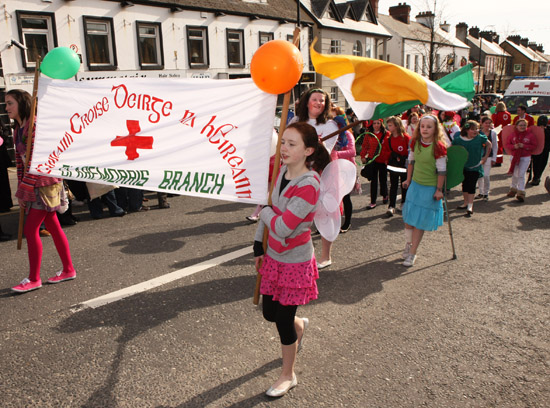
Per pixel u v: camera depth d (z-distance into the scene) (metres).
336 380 2.81
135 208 7.30
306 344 3.24
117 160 3.17
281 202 2.49
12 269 4.69
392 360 3.03
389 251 5.29
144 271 4.61
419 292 4.12
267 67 2.45
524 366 2.96
